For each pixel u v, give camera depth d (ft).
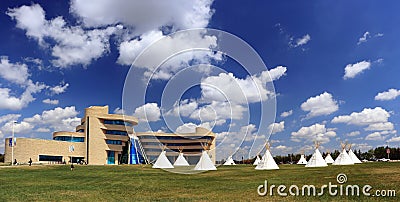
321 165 137.39
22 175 107.45
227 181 77.15
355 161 150.82
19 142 262.06
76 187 71.92
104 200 54.44
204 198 54.44
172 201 52.26
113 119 288.92
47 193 63.05
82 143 285.43
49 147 272.10
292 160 255.29
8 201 54.49
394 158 269.64
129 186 71.97
